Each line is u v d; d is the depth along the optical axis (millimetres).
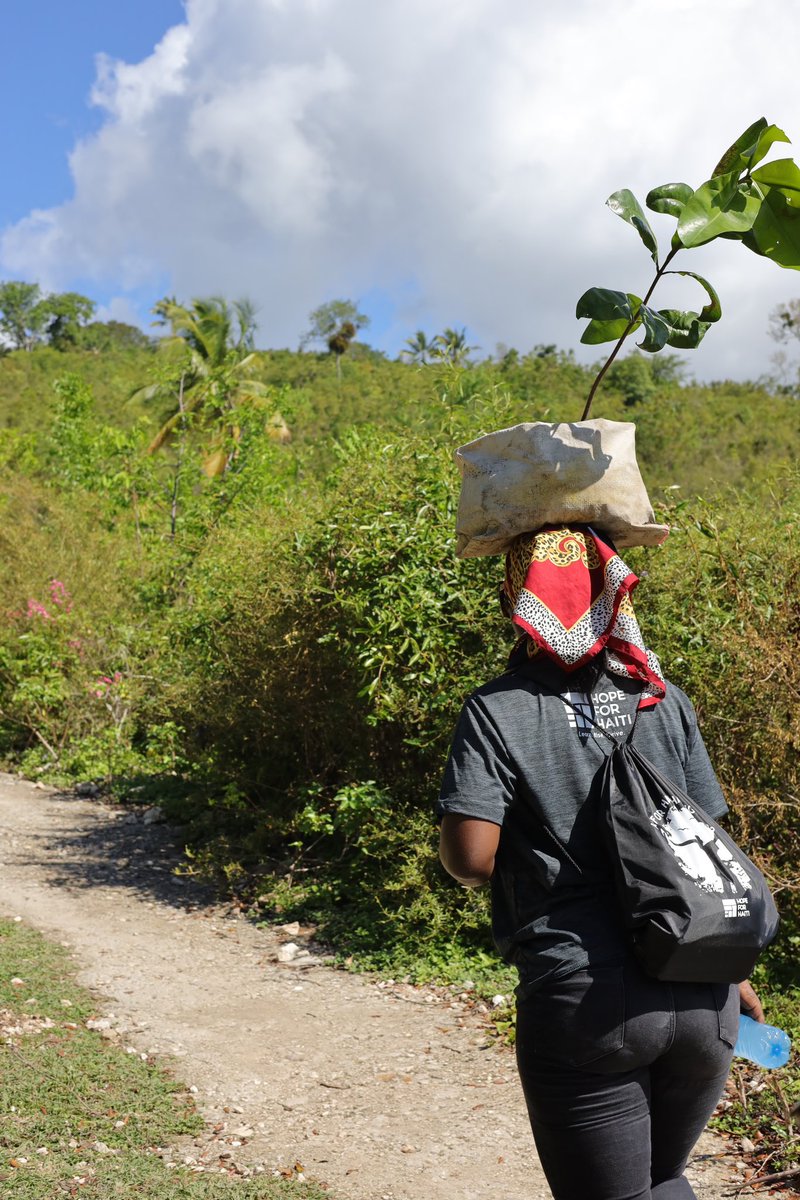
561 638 2012
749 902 1847
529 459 2137
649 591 5836
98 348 124188
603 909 1876
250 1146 3791
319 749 7922
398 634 6480
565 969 1831
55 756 12406
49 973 5676
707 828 1912
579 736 1977
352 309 103125
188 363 17938
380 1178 3561
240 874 7676
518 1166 3672
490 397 7055
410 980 5727
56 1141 3699
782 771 5215
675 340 2102
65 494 18125
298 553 7375
